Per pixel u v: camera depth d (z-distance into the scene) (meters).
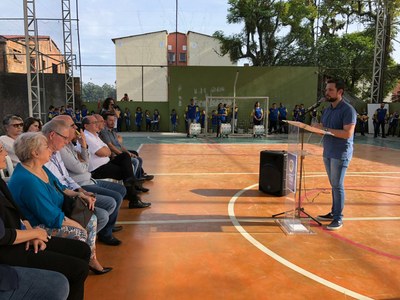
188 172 8.65
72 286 2.47
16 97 20.72
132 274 3.42
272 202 5.97
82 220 3.16
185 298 3.00
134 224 4.84
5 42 22.05
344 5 29.31
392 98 31.22
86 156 4.57
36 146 2.87
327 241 4.32
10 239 2.26
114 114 6.15
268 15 25.78
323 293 3.11
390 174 8.69
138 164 6.68
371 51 27.73
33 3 14.67
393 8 21.66
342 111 4.45
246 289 3.16
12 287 2.11
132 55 36.25
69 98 21.16
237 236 4.44
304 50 27.08
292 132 4.80
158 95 35.16
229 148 13.74
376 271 3.55
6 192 2.44
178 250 3.99
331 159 4.61
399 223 5.04
